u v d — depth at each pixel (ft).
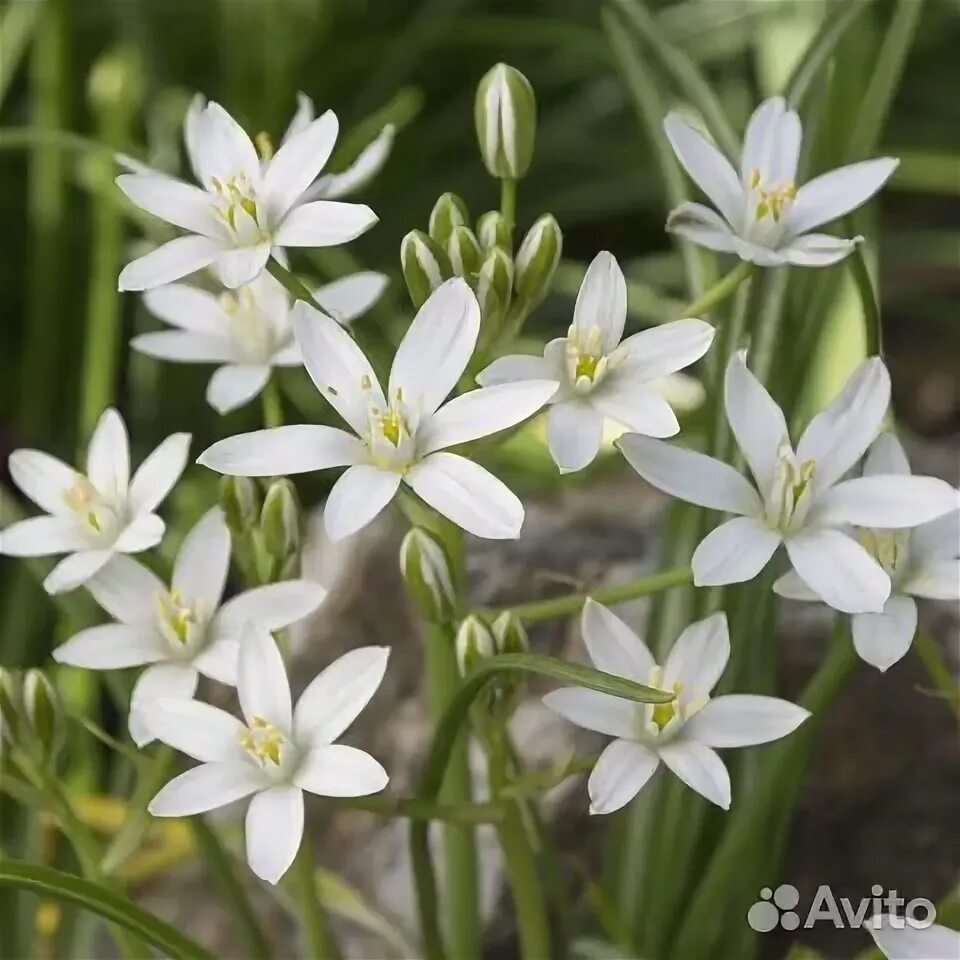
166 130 2.84
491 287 1.87
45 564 2.08
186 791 1.83
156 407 2.89
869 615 1.85
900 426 2.96
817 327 2.01
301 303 1.85
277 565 1.90
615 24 2.12
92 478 1.92
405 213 3.23
